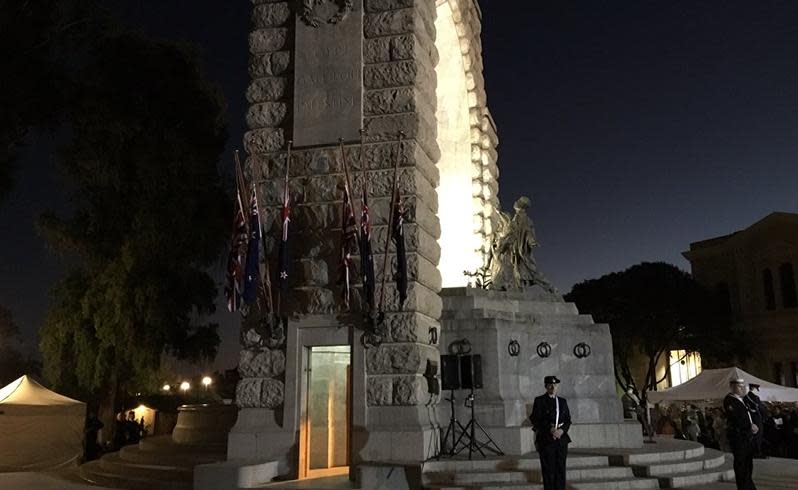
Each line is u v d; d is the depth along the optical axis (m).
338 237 16.16
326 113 16.78
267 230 16.55
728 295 58.59
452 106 26.94
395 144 16.38
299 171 16.67
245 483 13.60
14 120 20.11
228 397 24.31
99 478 16.73
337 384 17.02
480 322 17.72
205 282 32.31
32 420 22.98
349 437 15.62
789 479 16.86
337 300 15.77
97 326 30.03
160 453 18.03
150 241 30.11
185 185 30.88
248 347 16.06
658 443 19.61
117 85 29.50
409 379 15.05
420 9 17.55
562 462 12.25
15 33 20.03
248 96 17.41
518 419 17.30
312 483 14.05
